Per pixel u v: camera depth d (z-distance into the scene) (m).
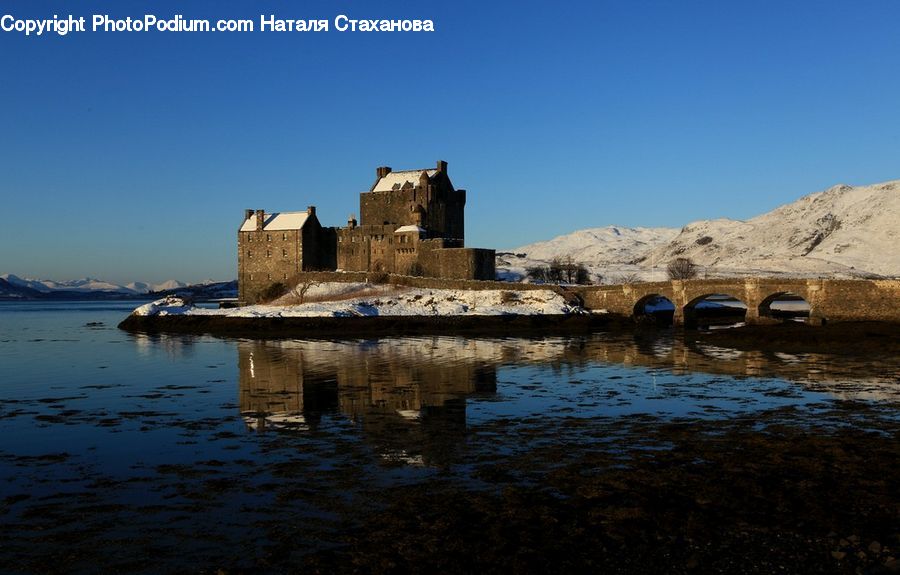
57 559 21.77
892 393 47.91
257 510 25.52
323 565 21.05
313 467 30.69
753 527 23.36
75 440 36.34
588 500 26.03
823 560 20.94
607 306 123.06
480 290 132.00
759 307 108.19
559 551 21.72
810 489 26.92
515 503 25.70
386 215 165.38
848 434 35.94
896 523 23.55
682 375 57.06
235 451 33.72
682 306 114.62
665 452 32.62
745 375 56.62
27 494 27.69
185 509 25.75
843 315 101.19
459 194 174.75
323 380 55.94
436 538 22.70
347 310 119.12
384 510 25.30
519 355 73.44
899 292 97.12
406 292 135.50
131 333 116.12
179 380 57.00
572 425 38.59
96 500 26.89
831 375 56.09
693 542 22.27
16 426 39.75
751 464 30.34
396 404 45.25
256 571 20.78
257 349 83.44
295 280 154.38
